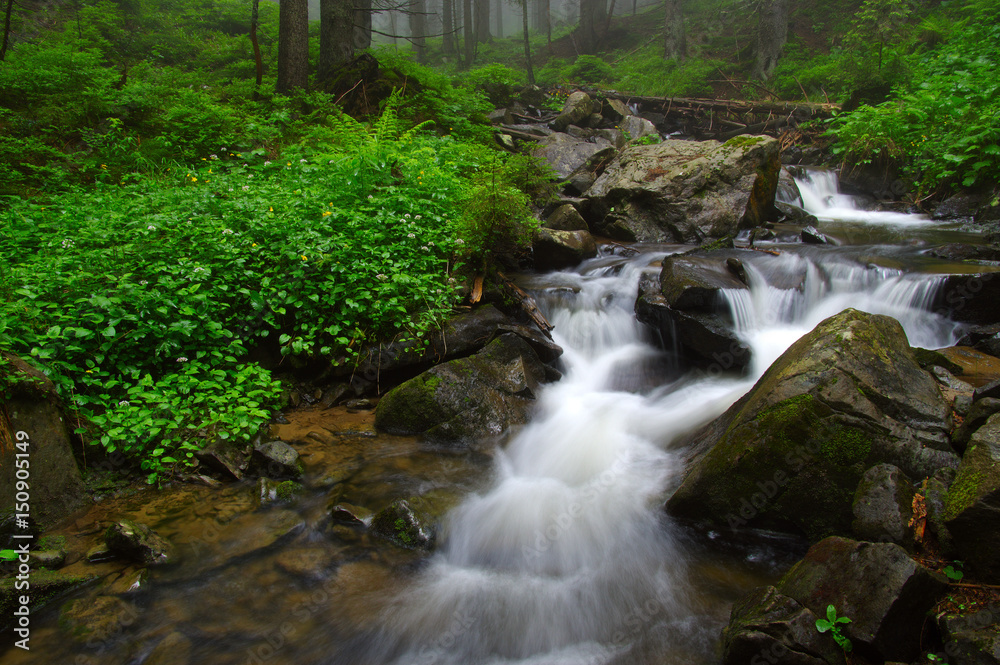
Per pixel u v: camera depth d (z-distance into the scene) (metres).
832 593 2.88
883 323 4.24
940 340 6.17
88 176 8.62
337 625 3.24
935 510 3.19
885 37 16.38
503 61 31.50
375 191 7.48
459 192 7.52
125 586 3.41
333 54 13.32
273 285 5.88
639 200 9.94
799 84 18.78
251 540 3.89
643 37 29.77
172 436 4.70
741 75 22.27
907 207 11.11
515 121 15.82
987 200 10.02
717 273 6.91
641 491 4.43
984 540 2.86
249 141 9.77
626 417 5.69
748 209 9.61
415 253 6.50
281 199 6.93
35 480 3.84
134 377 4.96
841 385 3.72
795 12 24.02
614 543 3.94
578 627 3.26
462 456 5.04
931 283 6.24
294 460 4.64
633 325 7.11
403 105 12.11
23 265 5.46
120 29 17.61
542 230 8.18
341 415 5.61
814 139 15.12
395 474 4.72
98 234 5.96
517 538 3.99
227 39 17.70
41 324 4.80
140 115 10.25
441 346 6.05
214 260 5.89
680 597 3.45
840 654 2.68
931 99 11.51
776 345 6.34
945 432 3.61
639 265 7.90
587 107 15.42
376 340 5.97
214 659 2.99
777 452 3.71
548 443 5.26
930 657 2.64
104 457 4.48
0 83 10.25
